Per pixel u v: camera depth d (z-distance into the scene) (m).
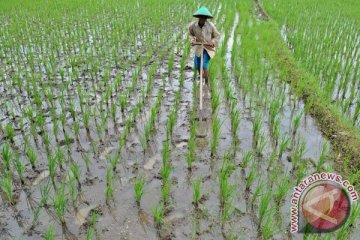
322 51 7.48
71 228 3.15
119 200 3.46
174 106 5.25
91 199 3.47
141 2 12.76
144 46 8.02
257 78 6.16
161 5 12.20
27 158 4.08
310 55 7.30
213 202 3.44
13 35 8.61
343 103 5.40
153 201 3.46
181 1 12.98
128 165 3.97
